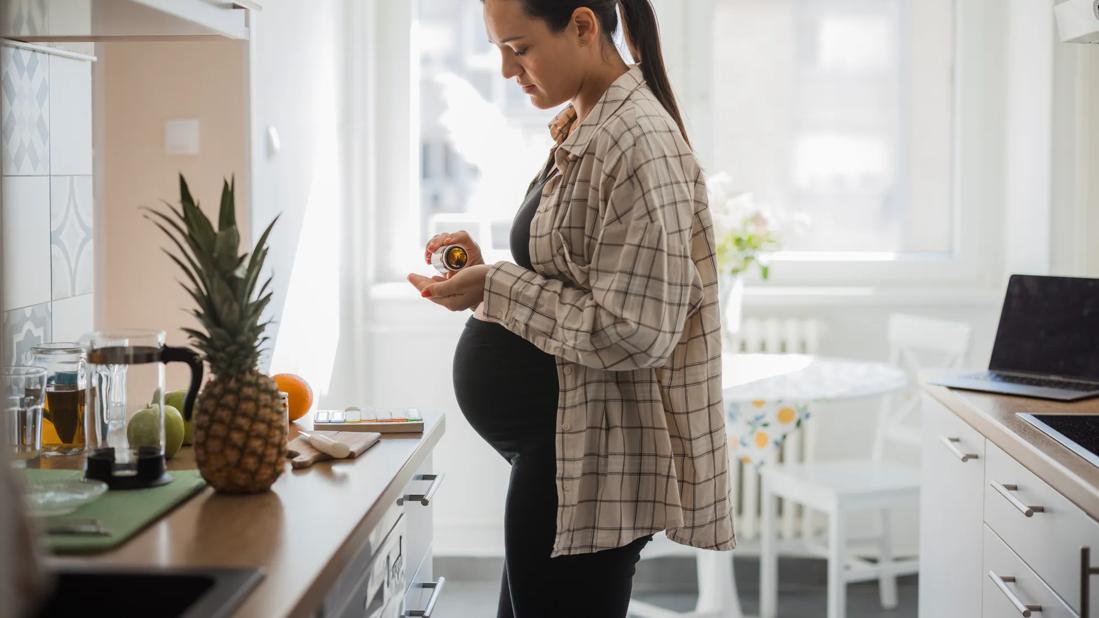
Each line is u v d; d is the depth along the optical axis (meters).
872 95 3.92
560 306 1.56
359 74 3.71
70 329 2.00
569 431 1.60
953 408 2.32
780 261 3.89
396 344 3.81
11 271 1.79
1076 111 3.44
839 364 3.33
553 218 1.61
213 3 1.75
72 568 1.16
